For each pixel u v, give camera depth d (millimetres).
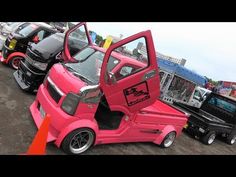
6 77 8242
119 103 5344
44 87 5594
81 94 4699
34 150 3934
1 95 6688
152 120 6297
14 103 6426
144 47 5305
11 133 4961
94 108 4934
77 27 6262
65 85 4918
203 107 10961
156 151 6590
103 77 4887
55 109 4801
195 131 8992
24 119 5703
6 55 9273
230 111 10102
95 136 5070
